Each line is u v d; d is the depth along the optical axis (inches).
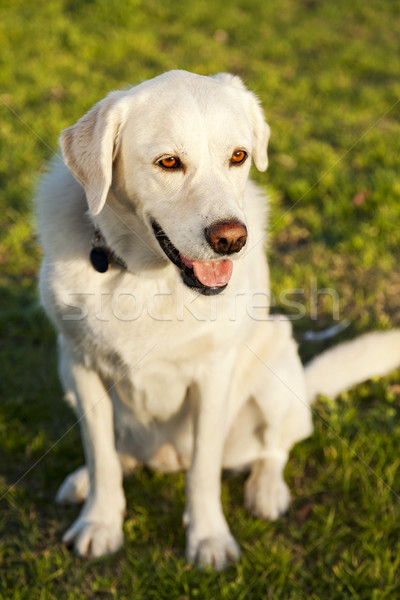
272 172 256.4
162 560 121.9
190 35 393.4
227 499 136.8
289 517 131.7
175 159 105.3
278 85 336.8
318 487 137.7
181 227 104.7
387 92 334.0
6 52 353.4
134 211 113.0
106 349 116.5
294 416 136.8
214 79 117.0
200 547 121.3
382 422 154.4
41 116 290.0
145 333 114.5
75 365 121.8
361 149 275.4
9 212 231.8
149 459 138.1
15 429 152.2
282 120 300.7
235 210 103.1
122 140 110.0
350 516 130.5
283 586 115.9
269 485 133.6
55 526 129.8
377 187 240.4
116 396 130.7
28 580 117.7
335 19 435.2
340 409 157.8
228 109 107.4
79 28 385.4
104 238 114.7
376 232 221.5
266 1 451.5
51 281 116.6
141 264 114.5
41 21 394.3
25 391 163.2
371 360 156.0
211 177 105.7
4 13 400.8
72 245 115.7
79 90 319.3
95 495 124.9
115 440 140.9
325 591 116.0
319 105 319.0
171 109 104.9
